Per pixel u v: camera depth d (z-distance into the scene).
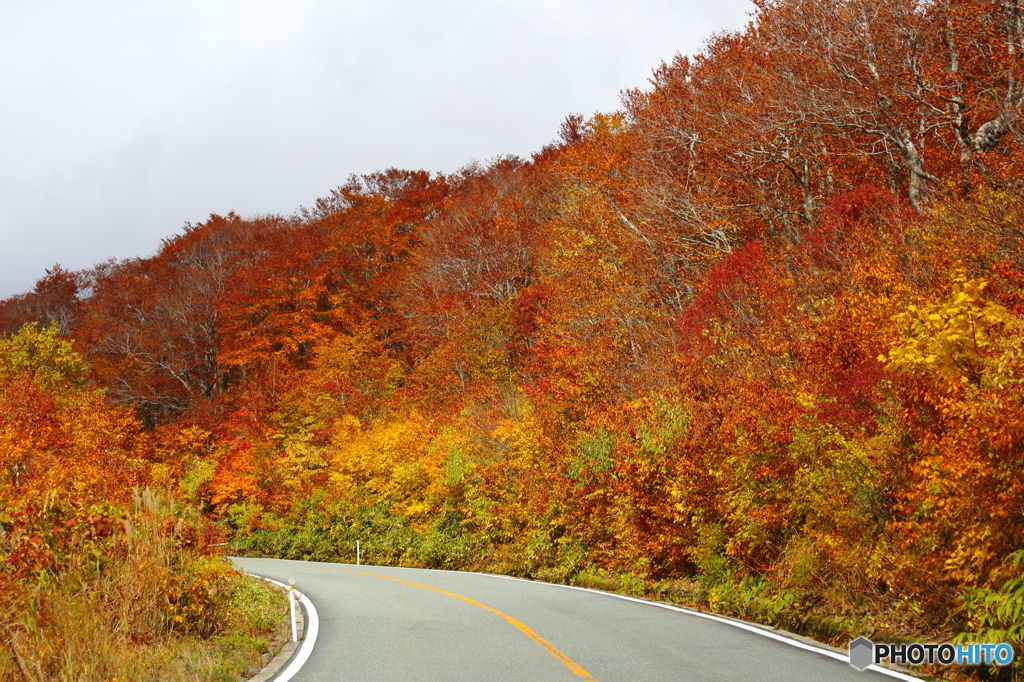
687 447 13.62
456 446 26.47
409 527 28.77
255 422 41.66
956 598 7.50
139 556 8.98
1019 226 11.02
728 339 15.95
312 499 35.16
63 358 38.34
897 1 18.66
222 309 54.94
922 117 17.98
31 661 6.80
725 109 23.66
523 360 33.72
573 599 13.41
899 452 8.91
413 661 8.11
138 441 40.88
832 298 12.57
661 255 24.53
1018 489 6.70
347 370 43.69
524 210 42.28
